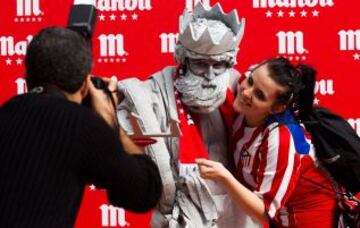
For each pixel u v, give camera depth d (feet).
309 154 8.96
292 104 8.94
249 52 12.57
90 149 6.74
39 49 6.86
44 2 12.66
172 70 9.16
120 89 8.97
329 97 12.59
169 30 12.62
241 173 9.15
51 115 6.79
